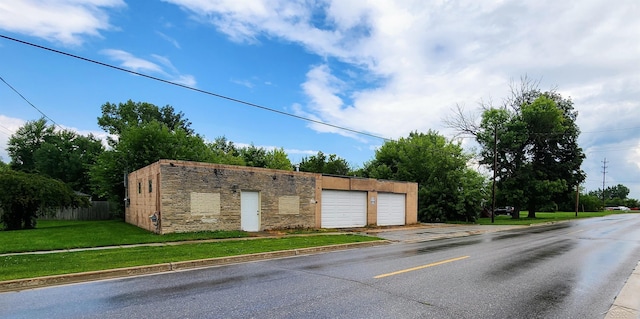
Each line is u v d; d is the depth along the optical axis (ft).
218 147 174.40
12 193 63.52
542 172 138.62
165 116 172.04
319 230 63.72
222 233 51.55
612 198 420.36
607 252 40.96
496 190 139.74
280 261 33.63
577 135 144.97
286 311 17.52
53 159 156.46
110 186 93.15
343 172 151.43
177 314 17.12
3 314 17.35
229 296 20.38
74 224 77.51
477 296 20.70
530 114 138.62
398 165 118.42
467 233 67.97
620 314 18.03
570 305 19.39
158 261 30.58
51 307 18.49
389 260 33.71
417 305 18.69
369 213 76.74
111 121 152.15
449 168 106.22
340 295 20.54
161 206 49.65
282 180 62.03
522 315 17.48
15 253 34.96
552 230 78.33
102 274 26.30
